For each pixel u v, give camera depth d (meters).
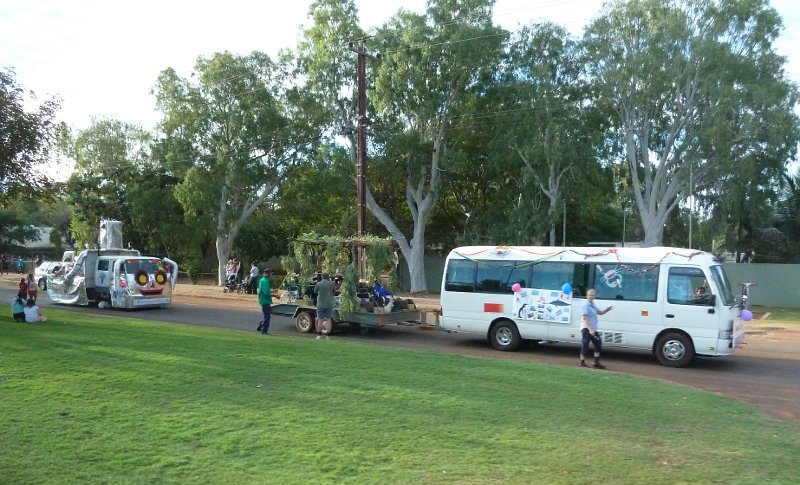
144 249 48.22
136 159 48.72
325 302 17.52
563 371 11.95
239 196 42.34
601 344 14.54
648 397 9.84
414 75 33.88
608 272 15.16
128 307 24.81
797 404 10.34
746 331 22.41
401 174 36.69
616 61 33.09
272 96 39.03
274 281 37.00
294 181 40.84
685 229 38.56
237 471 5.84
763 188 34.66
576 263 15.64
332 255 19.25
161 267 26.05
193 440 6.69
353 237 19.88
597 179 33.78
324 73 36.03
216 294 34.47
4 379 9.34
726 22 32.19
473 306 16.80
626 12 33.00
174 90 39.38
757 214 33.81
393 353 13.31
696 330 14.05
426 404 8.65
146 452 6.26
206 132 39.41
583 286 15.45
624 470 6.30
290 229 47.59
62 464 5.84
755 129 30.94
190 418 7.50
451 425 7.65
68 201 45.78
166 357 11.39
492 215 38.31
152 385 9.15
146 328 16.28
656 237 34.38
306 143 39.06
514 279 16.38
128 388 8.92
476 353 15.81
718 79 31.80
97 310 24.77
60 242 68.94
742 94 31.08
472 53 33.28
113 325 16.84
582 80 34.12
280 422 7.48
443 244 45.31
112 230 28.56
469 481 5.82
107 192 46.59
